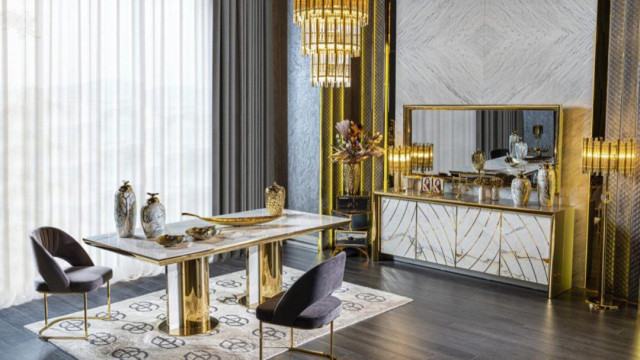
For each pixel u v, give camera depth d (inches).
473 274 223.1
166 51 229.9
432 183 235.6
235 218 180.4
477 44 226.8
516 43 217.6
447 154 237.1
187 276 165.9
